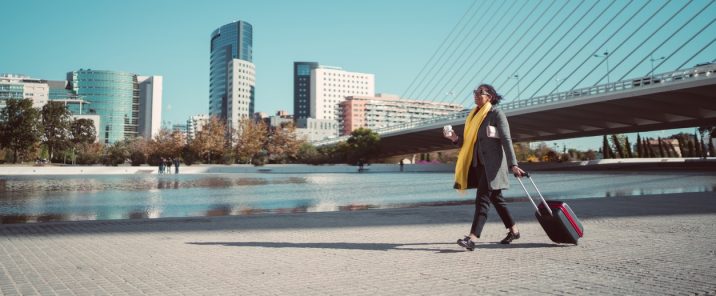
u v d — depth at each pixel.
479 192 5.43
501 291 3.57
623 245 5.53
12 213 11.27
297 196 16.41
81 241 6.04
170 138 75.12
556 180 27.45
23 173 48.66
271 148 73.38
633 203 10.94
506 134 5.30
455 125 61.88
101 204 13.55
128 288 3.69
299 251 5.29
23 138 62.97
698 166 51.00
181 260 4.79
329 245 5.69
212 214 10.88
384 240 6.06
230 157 67.75
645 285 3.70
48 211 11.70
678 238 6.00
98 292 3.58
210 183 27.30
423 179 32.81
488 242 5.87
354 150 72.31
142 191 19.75
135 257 4.95
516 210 9.62
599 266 4.41
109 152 92.69
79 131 83.88
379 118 191.75
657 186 20.17
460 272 4.21
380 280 3.92
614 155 87.06
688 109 44.19
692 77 37.97
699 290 3.53
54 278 4.03
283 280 3.94
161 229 7.19
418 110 196.62
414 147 87.69
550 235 5.62
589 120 52.84
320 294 3.50
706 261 4.60
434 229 7.09
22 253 5.20
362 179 33.16
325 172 58.72
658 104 43.28
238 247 5.56
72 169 50.75
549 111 49.12
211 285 3.78
